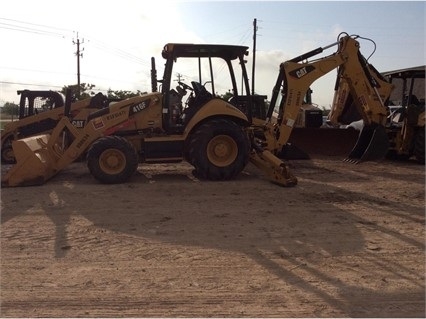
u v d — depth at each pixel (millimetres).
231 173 9000
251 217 6367
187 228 5836
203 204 7098
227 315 3543
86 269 4473
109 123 9180
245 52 9539
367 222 6168
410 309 3668
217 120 9039
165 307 3678
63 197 7578
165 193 7883
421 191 8312
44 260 4711
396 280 4230
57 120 12938
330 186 8727
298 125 15820
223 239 5402
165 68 9328
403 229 5844
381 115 9883
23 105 13547
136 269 4473
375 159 9875
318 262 4676
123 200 7359
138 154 9414
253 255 4875
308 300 3809
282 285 4105
